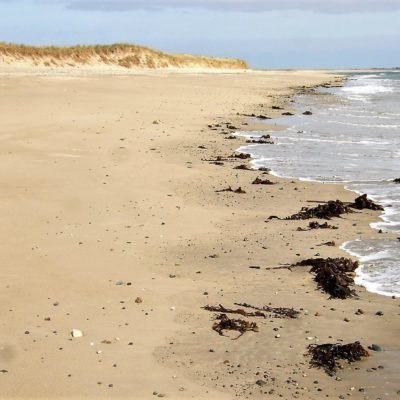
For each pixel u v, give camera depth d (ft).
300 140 99.76
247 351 33.04
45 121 103.45
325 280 41.88
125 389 29.22
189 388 29.43
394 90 225.35
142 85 172.04
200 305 38.70
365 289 41.11
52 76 181.47
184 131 103.19
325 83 273.75
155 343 33.78
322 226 54.08
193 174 73.77
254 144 95.14
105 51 276.62
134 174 72.38
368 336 34.76
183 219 56.85
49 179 68.39
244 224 55.57
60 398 28.40
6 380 29.76
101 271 44.06
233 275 43.70
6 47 230.27
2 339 33.76
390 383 29.99
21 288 40.52
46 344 33.35
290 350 33.14
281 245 49.62
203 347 33.40
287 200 63.57
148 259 46.85
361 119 128.77
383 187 68.39
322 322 36.45
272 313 37.65
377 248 48.47
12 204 59.16
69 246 48.96
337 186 69.05
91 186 66.33
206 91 171.63
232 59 412.36
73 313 37.19
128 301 39.11
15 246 48.44
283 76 319.68
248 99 162.40
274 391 29.22
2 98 126.41
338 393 29.12
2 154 79.61
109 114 114.01
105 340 33.91
